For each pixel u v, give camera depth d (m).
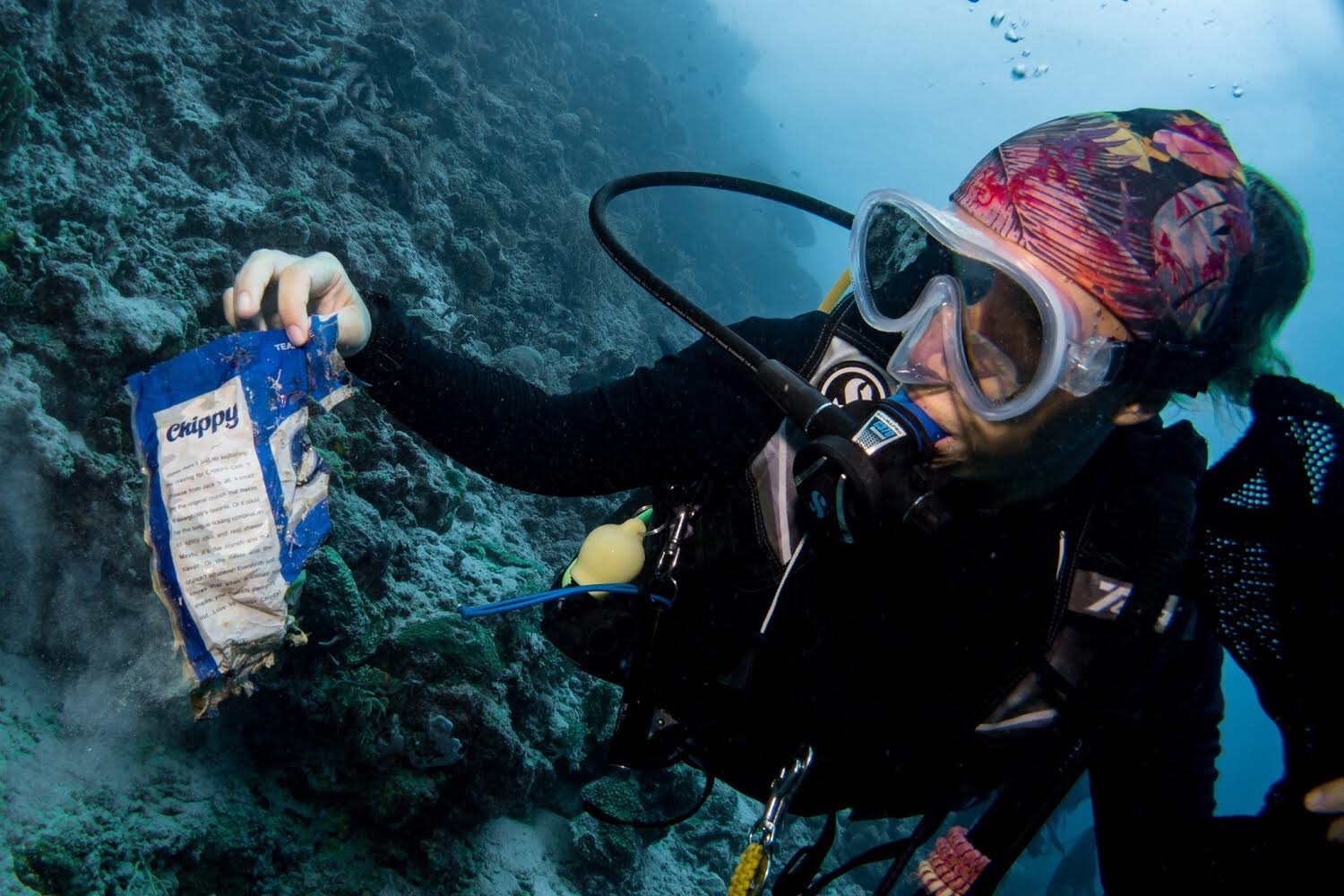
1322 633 0.99
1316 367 39.03
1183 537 1.12
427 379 1.18
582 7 22.20
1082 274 1.01
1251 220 1.10
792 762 1.33
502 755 3.58
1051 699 1.22
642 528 1.52
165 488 1.05
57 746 2.55
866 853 1.36
